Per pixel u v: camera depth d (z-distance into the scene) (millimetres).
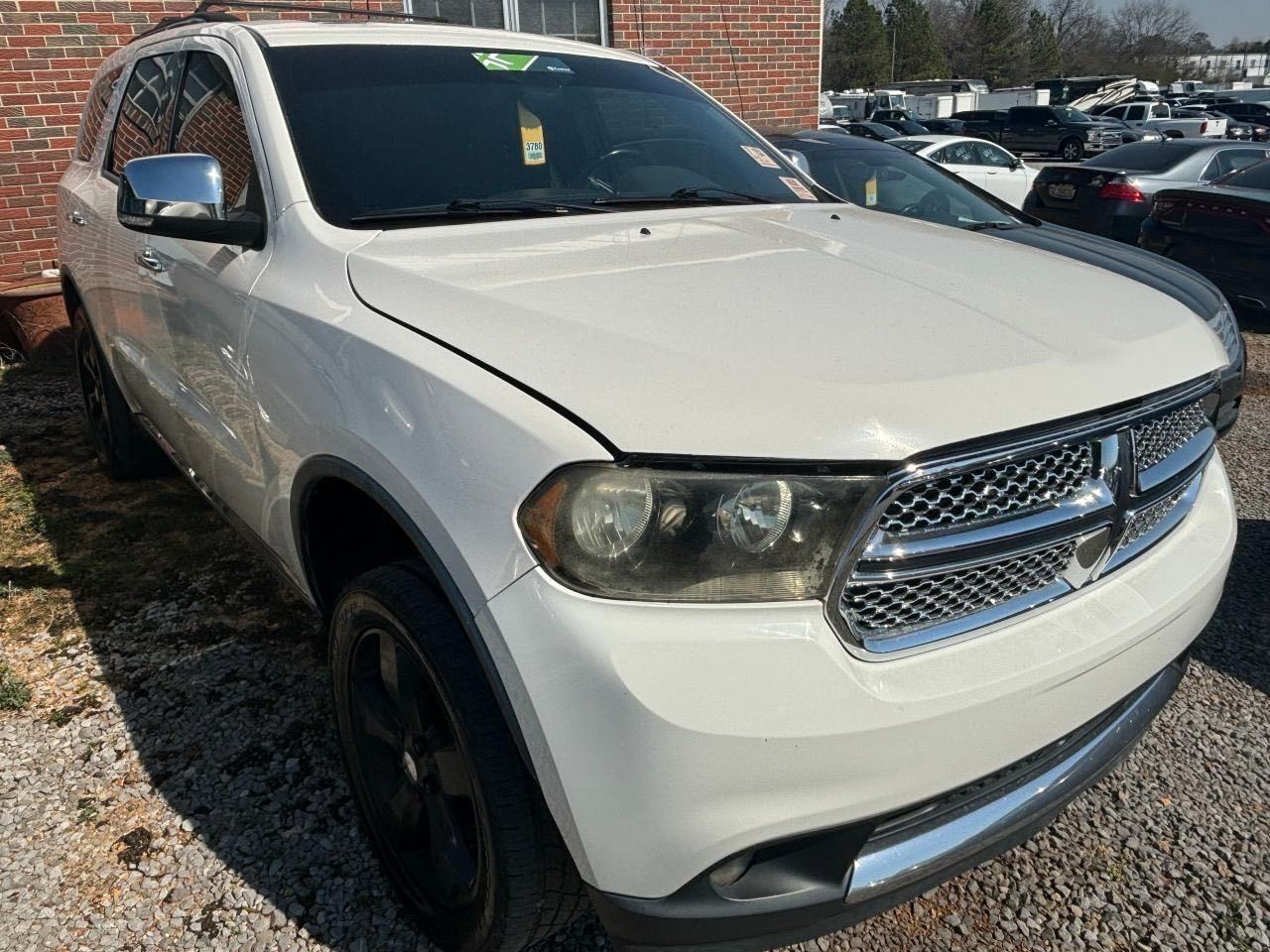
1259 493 4590
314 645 3102
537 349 1688
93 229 3713
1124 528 1784
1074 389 1680
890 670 1533
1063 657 1661
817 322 1786
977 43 85938
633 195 2834
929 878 1676
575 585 1467
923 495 1541
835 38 78250
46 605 3328
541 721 1484
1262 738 2756
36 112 6906
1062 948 2070
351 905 2121
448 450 1636
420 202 2469
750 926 1554
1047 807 1805
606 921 1568
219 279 2490
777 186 3150
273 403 2178
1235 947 2078
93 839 2283
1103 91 50094
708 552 1455
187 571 3584
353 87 2668
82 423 5324
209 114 2836
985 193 6250
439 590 1784
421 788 1941
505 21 8500
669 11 9141
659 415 1504
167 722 2711
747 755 1431
